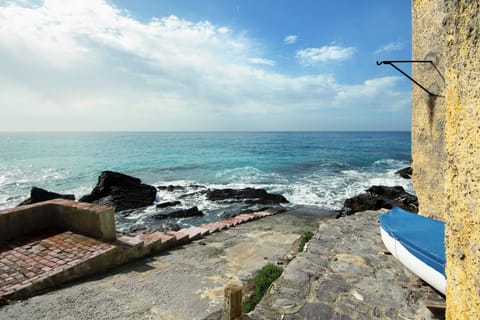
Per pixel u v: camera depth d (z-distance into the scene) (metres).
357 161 41.12
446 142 1.50
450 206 1.47
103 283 5.19
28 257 5.65
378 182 25.67
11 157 48.97
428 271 3.85
